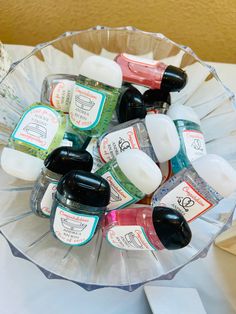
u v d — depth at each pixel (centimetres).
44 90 43
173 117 40
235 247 42
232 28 56
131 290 35
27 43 61
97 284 34
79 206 32
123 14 56
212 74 44
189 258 37
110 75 36
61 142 39
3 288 39
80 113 39
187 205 36
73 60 47
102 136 40
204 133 45
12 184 40
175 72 41
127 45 47
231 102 43
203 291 41
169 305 38
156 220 33
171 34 59
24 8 55
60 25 58
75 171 33
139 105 40
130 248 36
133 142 38
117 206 37
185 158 39
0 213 39
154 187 35
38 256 37
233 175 34
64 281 40
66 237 35
